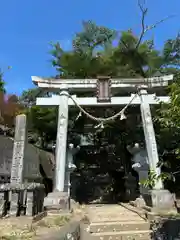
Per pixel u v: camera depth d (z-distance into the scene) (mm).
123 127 19109
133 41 18906
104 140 22094
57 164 12500
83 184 25812
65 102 13852
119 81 14477
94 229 8062
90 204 17766
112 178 24297
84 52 20547
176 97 4324
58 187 11984
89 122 20094
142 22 18734
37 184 9312
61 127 13297
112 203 18844
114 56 19453
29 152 17375
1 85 24703
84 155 22500
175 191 15727
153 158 12547
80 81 14359
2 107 21156
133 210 11609
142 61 19266
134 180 18547
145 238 7219
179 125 4574
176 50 19750
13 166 10602
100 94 14078
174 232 5383
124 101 14289
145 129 13430
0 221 7391
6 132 19938
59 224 7625
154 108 14289
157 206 10539
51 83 14227
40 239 5422
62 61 19688
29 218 7867
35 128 22375
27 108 23562
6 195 8531
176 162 12508
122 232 7766
